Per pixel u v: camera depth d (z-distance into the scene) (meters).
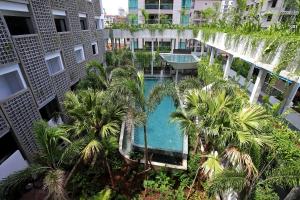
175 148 10.39
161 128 12.25
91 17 15.18
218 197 6.70
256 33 8.13
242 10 11.40
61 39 10.02
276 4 19.75
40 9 8.05
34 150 7.34
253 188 4.50
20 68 6.86
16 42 6.53
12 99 6.31
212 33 13.86
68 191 7.16
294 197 4.38
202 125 5.79
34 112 7.44
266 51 6.65
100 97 6.75
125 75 10.31
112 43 20.84
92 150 5.38
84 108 6.25
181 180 7.79
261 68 7.13
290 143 4.93
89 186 7.43
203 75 14.92
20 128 6.68
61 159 4.97
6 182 4.47
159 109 14.54
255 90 7.63
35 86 7.61
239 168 4.55
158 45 23.66
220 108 5.73
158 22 25.52
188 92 7.34
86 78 10.93
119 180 7.89
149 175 8.05
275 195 4.41
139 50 22.58
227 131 4.95
